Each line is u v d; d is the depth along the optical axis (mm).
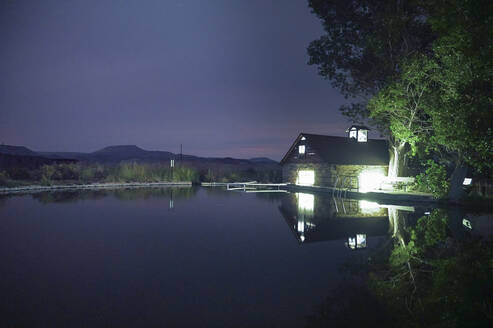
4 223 10195
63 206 14641
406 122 22078
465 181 21172
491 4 11469
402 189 25578
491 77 13945
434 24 14078
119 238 8250
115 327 3514
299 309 4117
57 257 6375
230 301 4320
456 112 14781
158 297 4410
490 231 9766
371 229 9977
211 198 19922
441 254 7004
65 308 3996
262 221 11266
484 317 4031
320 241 8195
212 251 7020
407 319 3938
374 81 26281
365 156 33281
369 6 24469
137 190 25734
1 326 3484
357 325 3732
